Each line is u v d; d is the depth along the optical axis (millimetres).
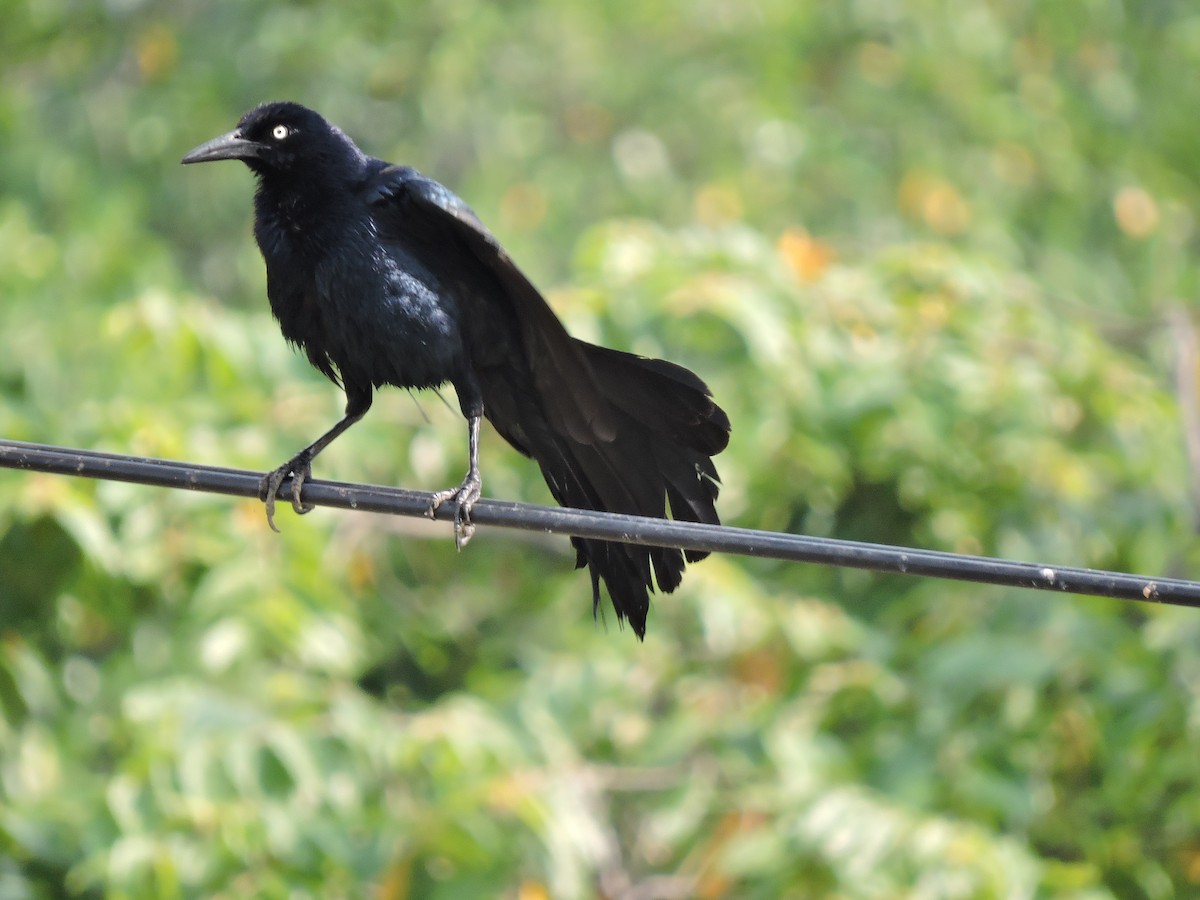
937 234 17234
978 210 17109
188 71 18406
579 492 8586
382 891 10500
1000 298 13180
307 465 7914
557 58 18766
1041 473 12641
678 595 12352
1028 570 6230
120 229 16656
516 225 17859
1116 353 13836
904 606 12703
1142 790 11453
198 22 18891
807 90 18016
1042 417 12641
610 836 12438
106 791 10570
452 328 8344
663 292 11906
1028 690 11344
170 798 10414
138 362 12797
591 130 18484
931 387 12438
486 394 8625
